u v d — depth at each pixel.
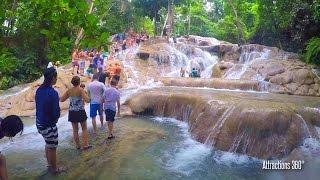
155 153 7.61
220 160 7.29
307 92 13.94
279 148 7.32
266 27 25.08
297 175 6.38
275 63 16.20
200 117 9.23
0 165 4.05
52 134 6.14
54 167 6.36
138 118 11.46
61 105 13.06
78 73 16.08
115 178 6.11
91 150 7.74
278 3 20.38
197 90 13.58
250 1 36.91
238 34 38.00
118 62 18.62
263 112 7.77
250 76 16.12
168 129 9.88
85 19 3.32
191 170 6.64
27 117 12.46
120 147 7.97
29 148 8.17
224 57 22.98
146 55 20.92
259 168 6.80
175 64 21.28
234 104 8.73
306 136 7.69
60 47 3.77
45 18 3.51
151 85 16.61
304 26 18.67
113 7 35.19
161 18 42.72
